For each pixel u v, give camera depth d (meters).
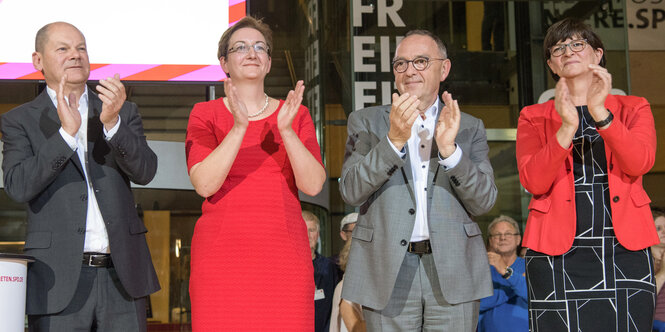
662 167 6.97
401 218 2.23
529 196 6.80
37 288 2.25
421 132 2.35
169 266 7.55
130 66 4.18
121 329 2.30
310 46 6.82
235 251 2.19
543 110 2.44
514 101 6.93
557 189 2.30
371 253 2.26
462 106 6.91
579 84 2.38
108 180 2.35
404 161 2.18
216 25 4.28
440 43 2.45
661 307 4.10
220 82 4.25
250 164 2.25
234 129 2.13
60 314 2.24
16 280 2.14
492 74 6.92
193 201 6.26
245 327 2.16
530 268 2.35
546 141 2.40
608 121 2.17
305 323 2.22
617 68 6.42
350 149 2.43
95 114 2.44
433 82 2.38
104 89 2.24
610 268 2.24
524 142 2.44
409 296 2.23
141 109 7.50
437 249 2.21
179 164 4.70
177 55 4.23
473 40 6.90
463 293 2.20
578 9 6.73
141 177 2.39
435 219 2.24
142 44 4.20
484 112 6.92
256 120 2.31
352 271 2.28
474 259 2.27
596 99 2.17
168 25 4.24
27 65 4.07
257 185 2.23
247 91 2.33
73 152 2.25
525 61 6.91
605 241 2.25
